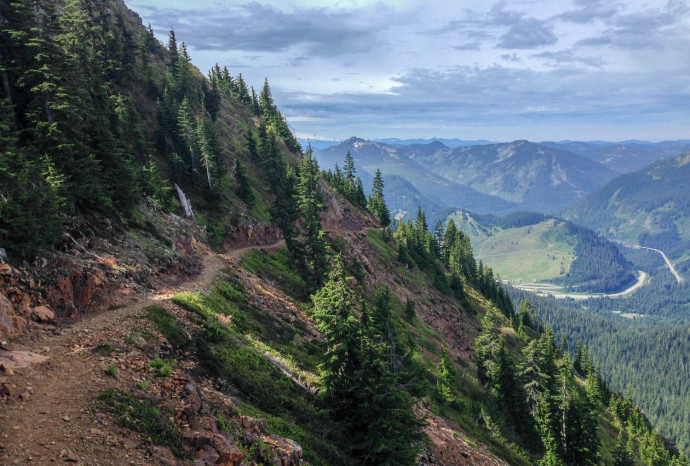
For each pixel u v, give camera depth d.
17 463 8.54
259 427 16.17
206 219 60.03
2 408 10.11
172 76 92.81
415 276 98.56
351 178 123.44
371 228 108.81
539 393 48.66
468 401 45.53
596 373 126.19
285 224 66.00
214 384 17.89
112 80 71.88
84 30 68.62
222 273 37.34
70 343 14.80
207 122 71.44
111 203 31.30
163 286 27.45
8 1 32.19
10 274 15.52
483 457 32.41
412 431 22.47
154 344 17.41
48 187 21.05
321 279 53.22
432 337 70.75
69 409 10.77
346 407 21.81
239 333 25.56
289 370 24.72
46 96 29.03
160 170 61.94
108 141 33.75
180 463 10.65
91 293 19.36
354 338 21.78
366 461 19.86
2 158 20.55
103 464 9.31
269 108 134.75
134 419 11.18
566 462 43.00
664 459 74.25
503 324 113.25
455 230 153.75
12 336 13.56
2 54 30.64
